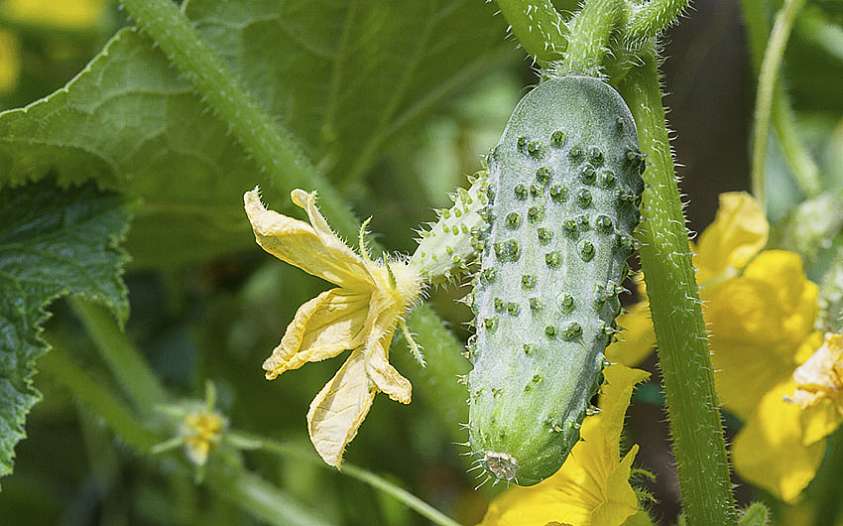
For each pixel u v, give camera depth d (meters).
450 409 0.50
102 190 0.53
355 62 0.56
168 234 0.59
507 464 0.39
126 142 0.53
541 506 0.45
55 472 0.80
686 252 0.44
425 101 0.60
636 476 0.46
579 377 0.39
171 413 0.55
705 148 0.61
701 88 0.61
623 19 0.43
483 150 0.82
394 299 0.42
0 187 0.53
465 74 0.60
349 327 0.42
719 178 0.61
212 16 0.54
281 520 0.57
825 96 0.69
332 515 0.72
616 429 0.44
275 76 0.56
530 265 0.40
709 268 0.51
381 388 0.41
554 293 0.39
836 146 0.79
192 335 0.66
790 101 0.69
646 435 0.57
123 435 0.57
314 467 0.72
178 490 0.67
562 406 0.39
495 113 0.81
